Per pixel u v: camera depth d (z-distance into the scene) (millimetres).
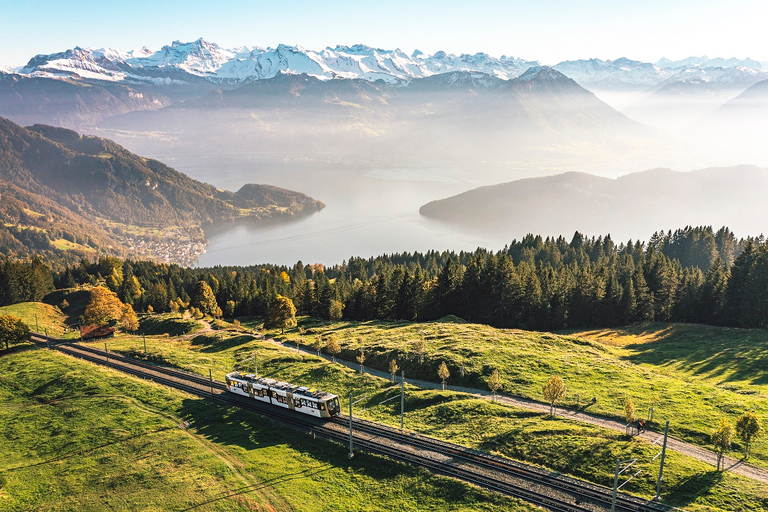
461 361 94438
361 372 97500
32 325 157125
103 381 94375
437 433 68125
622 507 49094
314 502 54688
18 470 64375
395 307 153250
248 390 86375
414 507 52875
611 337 125562
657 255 176875
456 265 165750
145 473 61688
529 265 177875
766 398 73000
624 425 67062
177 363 108125
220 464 63281
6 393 92562
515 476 55875
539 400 77125
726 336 112312
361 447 65625
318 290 169875
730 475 53062
